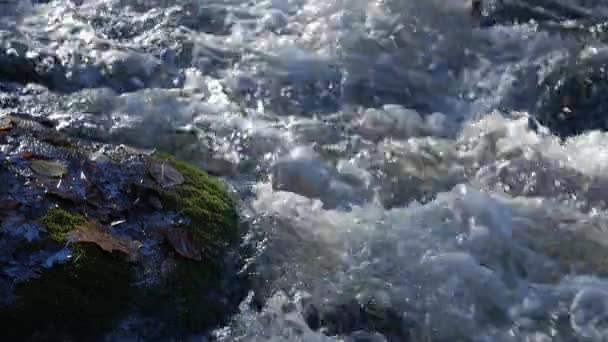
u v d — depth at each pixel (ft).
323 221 5.76
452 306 5.45
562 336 5.40
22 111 6.24
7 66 6.63
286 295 5.37
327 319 5.33
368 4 7.50
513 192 6.24
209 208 5.58
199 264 5.32
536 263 5.72
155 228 5.35
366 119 6.66
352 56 7.11
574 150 6.57
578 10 7.66
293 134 6.42
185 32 7.13
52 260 5.06
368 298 5.41
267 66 6.93
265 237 5.57
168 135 6.25
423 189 6.17
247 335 5.20
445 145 6.53
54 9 7.22
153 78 6.75
